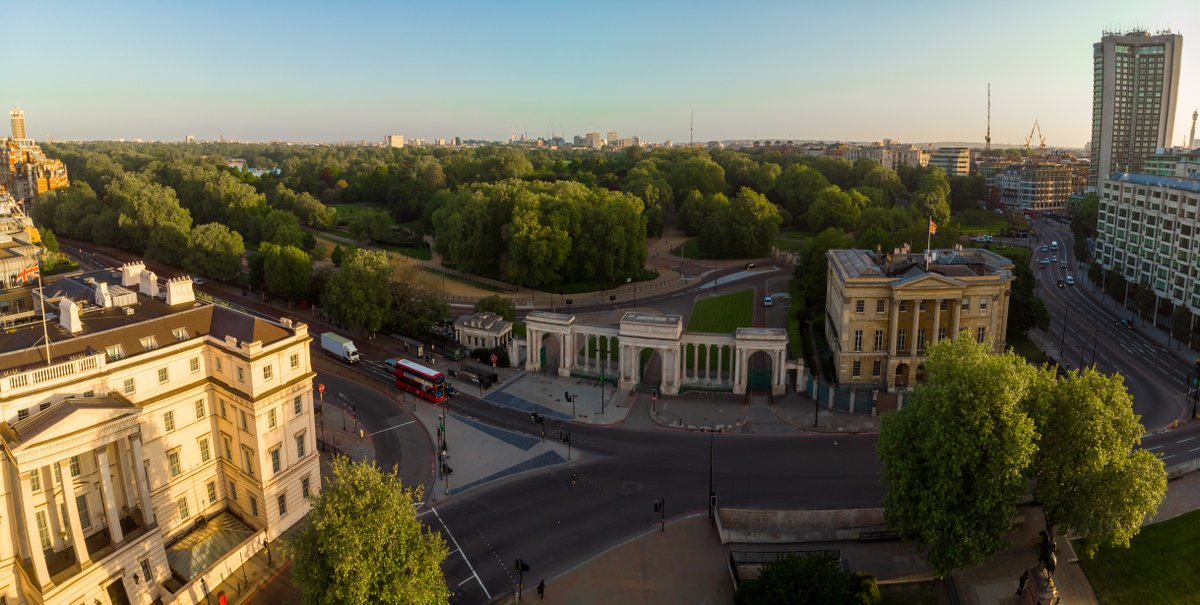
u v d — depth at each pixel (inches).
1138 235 6560.0
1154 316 6117.1
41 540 2509.8
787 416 4205.2
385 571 2266.2
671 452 3794.3
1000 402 2546.8
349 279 5418.3
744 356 4483.3
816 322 6136.8
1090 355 5255.9
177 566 2837.1
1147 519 3021.7
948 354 2849.4
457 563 2906.0
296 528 3122.5
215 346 2970.0
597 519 3201.3
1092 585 2679.6
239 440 3004.4
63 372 2532.0
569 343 4847.4
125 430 2539.4
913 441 2704.2
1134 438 2701.8
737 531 2999.5
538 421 4156.0
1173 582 2674.7
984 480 2534.5
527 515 3235.7
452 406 4387.3
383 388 4623.5
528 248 7337.6
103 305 3152.1
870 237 7022.6
